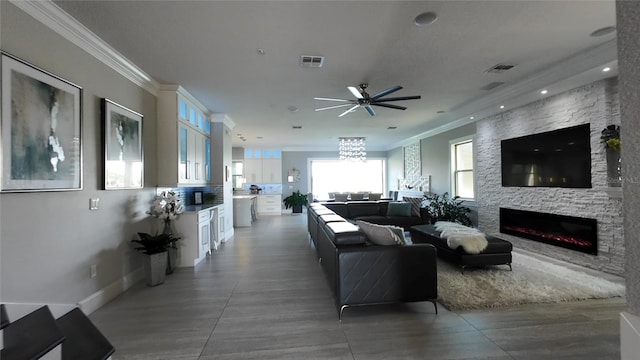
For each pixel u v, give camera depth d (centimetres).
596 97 371
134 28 263
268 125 702
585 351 205
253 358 203
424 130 790
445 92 460
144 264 354
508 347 211
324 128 748
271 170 1099
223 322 253
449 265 397
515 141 497
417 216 666
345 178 1156
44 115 224
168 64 341
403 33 279
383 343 218
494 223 548
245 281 356
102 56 293
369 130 785
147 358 204
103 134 294
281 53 316
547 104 439
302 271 394
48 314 194
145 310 278
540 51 323
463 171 672
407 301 264
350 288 258
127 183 333
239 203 797
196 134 500
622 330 68
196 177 500
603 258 365
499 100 468
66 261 249
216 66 348
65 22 241
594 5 240
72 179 252
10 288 201
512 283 327
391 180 1120
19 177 204
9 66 198
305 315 265
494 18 256
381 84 418
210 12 240
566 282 329
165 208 383
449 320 252
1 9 197
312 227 546
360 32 276
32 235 217
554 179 428
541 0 233
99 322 255
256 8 236
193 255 421
